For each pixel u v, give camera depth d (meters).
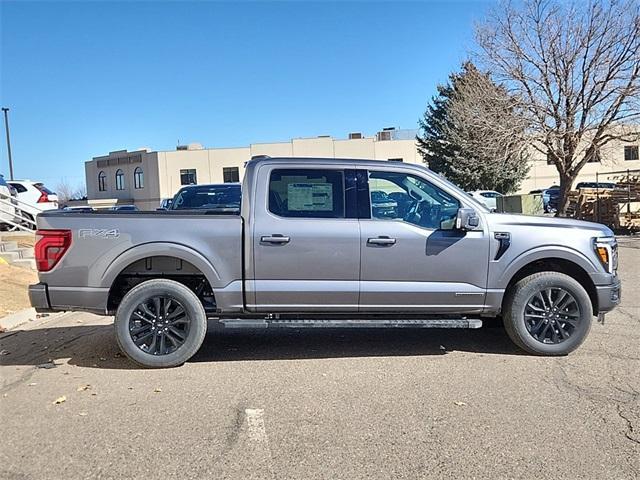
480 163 23.33
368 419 4.28
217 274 5.51
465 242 5.61
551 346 5.78
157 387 5.06
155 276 5.77
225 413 4.44
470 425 4.14
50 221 5.53
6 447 3.89
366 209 5.62
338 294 5.54
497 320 6.64
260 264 5.51
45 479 3.46
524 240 5.69
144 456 3.74
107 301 5.55
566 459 3.61
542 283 5.72
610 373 5.25
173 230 5.51
